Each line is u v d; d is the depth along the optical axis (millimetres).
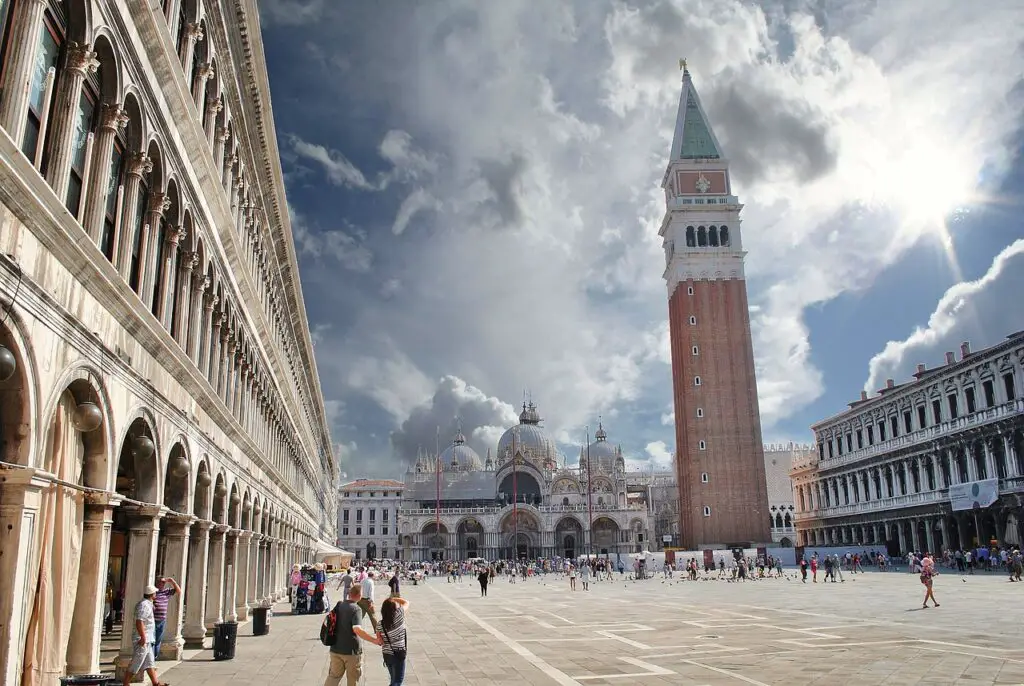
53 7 15930
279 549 61125
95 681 17031
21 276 13516
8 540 14406
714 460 140250
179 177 24562
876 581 75812
